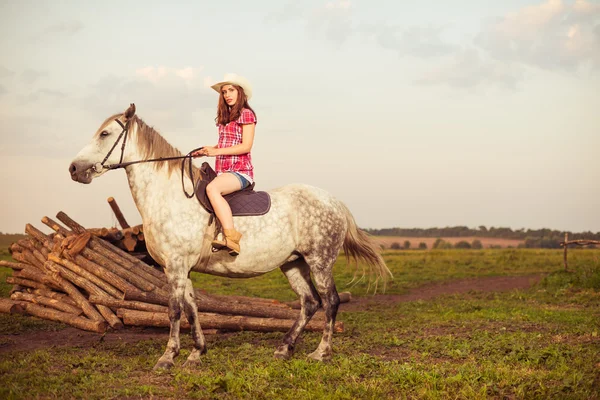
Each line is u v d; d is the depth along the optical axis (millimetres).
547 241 76188
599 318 9828
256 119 6504
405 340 7805
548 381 5406
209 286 16156
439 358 6734
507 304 12789
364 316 10945
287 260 6773
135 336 8430
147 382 5445
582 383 5195
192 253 6230
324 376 5656
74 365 6004
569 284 15977
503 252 36688
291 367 5969
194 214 6219
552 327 8789
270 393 5051
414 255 34312
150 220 6230
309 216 6605
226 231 6090
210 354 6613
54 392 4898
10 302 10078
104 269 9383
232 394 5090
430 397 4957
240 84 6406
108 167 6270
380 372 5875
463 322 9531
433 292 16688
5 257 20953
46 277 10219
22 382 5180
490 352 6867
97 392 4961
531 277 20828
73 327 9055
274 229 6406
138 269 9844
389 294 16172
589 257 30328
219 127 6570
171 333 6152
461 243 72938
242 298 10836
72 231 11320
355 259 7230
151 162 6332
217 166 6609
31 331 8625
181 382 5414
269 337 8266
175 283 6145
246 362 6320
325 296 6664
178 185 6305
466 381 5426
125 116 6320
